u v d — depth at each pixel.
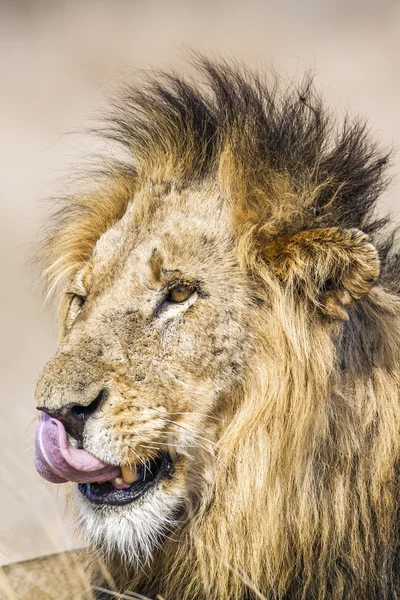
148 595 8.43
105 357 7.84
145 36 64.50
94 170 9.52
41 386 7.66
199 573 8.13
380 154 9.00
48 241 9.75
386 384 8.17
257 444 7.98
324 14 68.25
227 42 62.50
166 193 8.58
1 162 41.22
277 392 7.95
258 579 7.93
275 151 8.55
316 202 8.33
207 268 8.11
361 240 7.62
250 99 8.95
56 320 9.59
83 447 7.68
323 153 8.67
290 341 7.93
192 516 8.09
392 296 8.59
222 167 8.46
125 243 8.44
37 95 54.47
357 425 8.05
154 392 7.83
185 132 8.80
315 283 7.90
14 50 62.22
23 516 10.95
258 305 8.06
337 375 8.03
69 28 66.25
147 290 8.12
